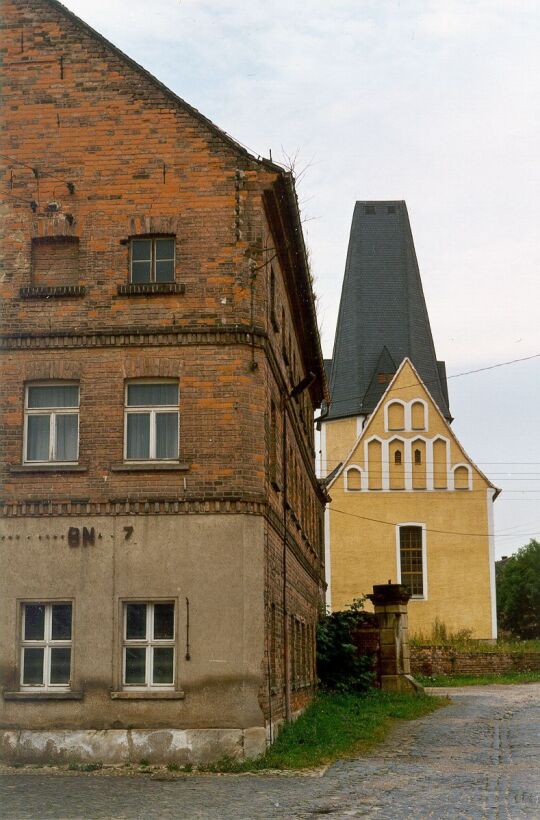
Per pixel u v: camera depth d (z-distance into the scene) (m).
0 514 19.83
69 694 19.12
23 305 20.42
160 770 18.14
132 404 20.20
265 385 20.42
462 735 24.14
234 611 19.22
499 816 12.81
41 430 20.28
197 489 19.61
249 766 18.16
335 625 37.81
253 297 20.28
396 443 65.75
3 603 19.58
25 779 17.09
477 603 64.00
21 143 20.92
